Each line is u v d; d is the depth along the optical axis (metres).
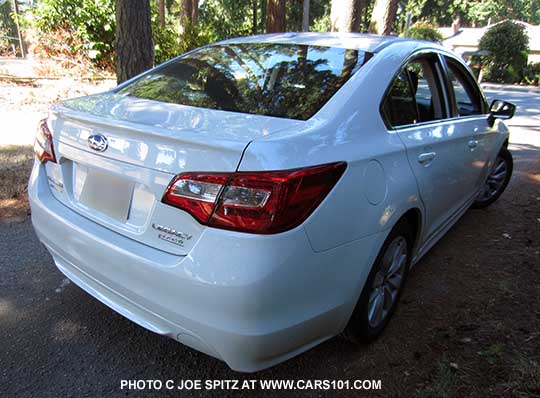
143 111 2.10
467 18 60.12
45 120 2.46
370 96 2.23
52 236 2.24
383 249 2.21
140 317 1.94
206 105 2.22
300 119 2.01
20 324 2.46
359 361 2.31
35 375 2.12
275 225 1.64
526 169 6.11
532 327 2.58
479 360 2.30
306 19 18.25
